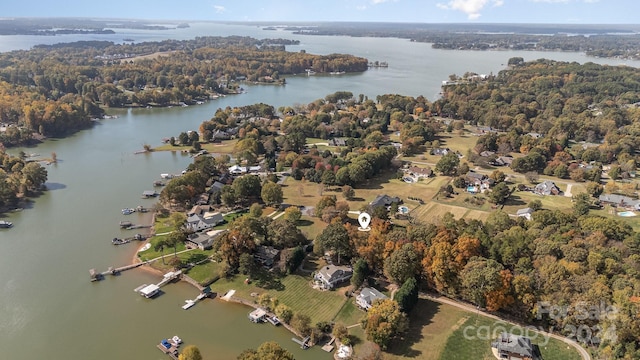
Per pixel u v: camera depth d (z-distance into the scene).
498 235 128.62
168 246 131.38
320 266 131.12
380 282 122.69
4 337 102.31
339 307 113.06
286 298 116.56
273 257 131.62
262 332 104.50
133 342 100.88
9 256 137.25
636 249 125.31
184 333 103.94
